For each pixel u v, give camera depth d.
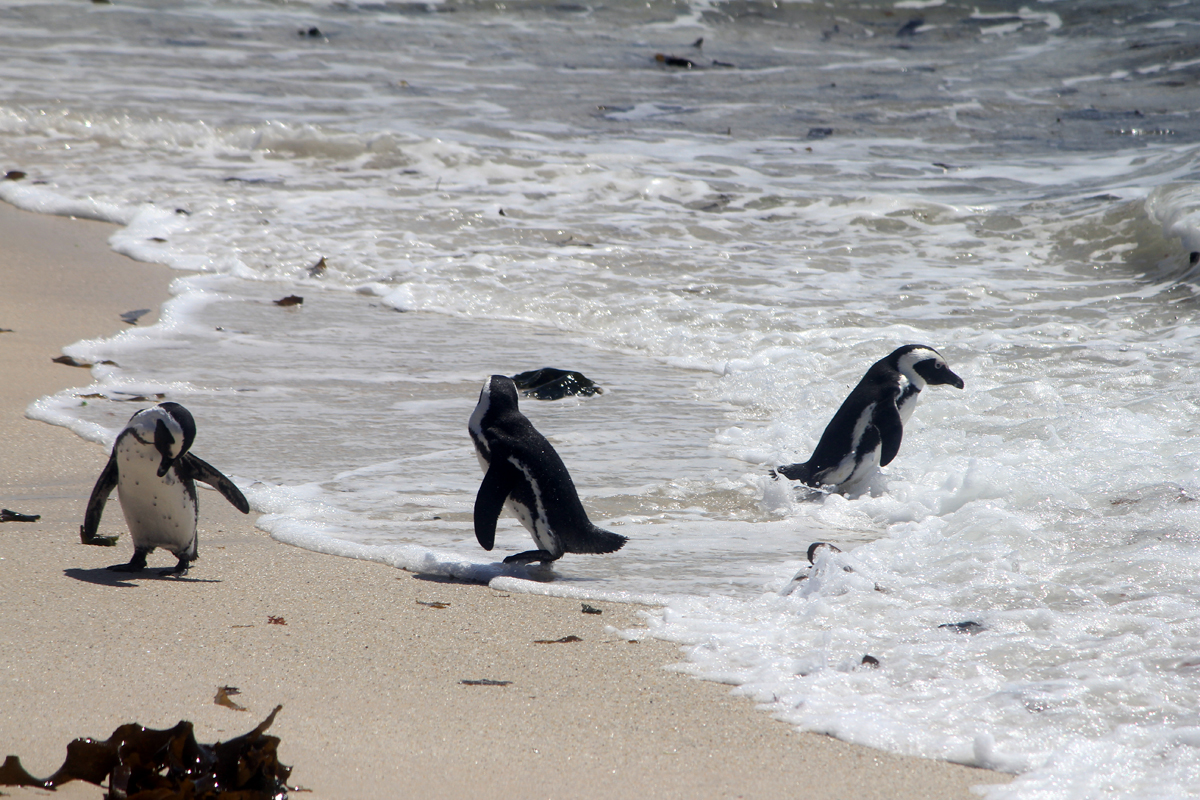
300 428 29.28
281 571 19.84
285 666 15.24
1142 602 17.03
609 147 62.41
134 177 56.16
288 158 60.41
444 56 82.31
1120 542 19.84
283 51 81.25
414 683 14.83
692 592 18.95
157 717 13.05
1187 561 18.58
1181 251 43.25
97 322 38.16
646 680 15.09
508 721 13.68
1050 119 68.12
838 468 25.05
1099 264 44.59
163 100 67.56
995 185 55.56
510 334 39.28
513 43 86.69
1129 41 84.56
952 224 50.09
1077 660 15.19
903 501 24.30
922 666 15.23
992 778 12.44
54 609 17.25
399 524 22.73
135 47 79.88
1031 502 22.47
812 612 17.31
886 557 19.77
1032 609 16.91
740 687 14.79
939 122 68.12
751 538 22.34
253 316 40.03
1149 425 27.73
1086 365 33.62
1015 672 15.01
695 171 58.47
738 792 11.99
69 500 23.62
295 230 49.91
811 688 14.64
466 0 95.75
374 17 91.69
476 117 67.62
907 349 26.23
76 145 60.81
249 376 33.69
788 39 90.50
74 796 10.53
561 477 19.55
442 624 17.20
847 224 50.78
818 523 23.39
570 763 12.57
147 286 42.75
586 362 36.44
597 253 47.66
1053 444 26.86
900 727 13.52
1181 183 48.50
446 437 28.86
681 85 76.88
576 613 17.84
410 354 36.66
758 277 44.62
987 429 28.62
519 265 46.16
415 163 59.25
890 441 25.08
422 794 11.51
